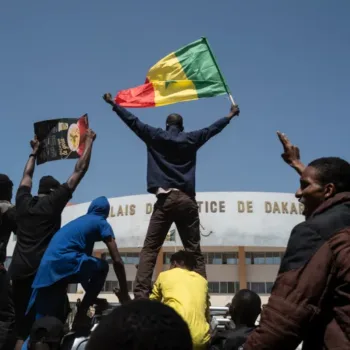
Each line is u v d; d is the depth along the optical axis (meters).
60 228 4.84
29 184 5.18
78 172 4.89
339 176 2.52
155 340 1.29
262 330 2.13
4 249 5.20
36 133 5.50
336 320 2.10
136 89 6.50
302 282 2.12
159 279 4.48
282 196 39.00
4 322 5.07
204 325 4.09
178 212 5.50
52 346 3.94
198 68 6.58
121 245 38.75
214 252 42.84
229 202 38.25
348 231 2.18
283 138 3.67
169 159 5.61
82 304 4.54
